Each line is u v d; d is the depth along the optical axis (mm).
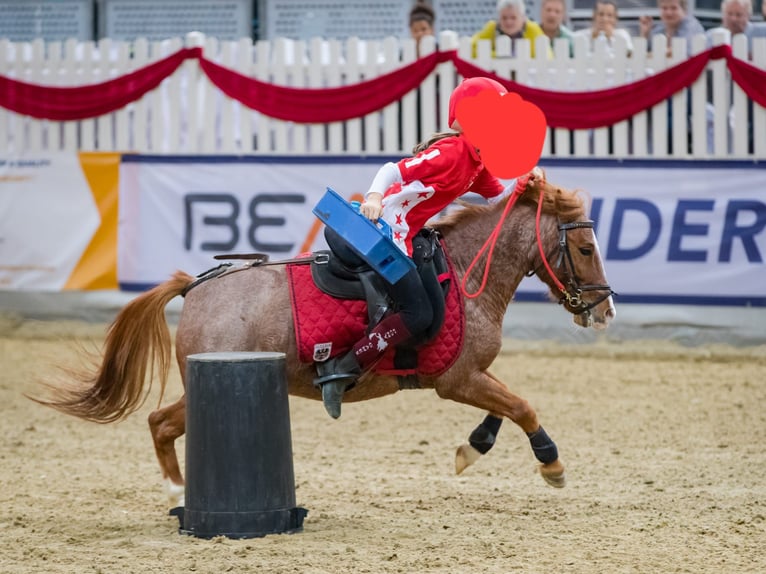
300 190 17156
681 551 8102
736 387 14805
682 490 10102
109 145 17781
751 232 16406
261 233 17312
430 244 8781
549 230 9070
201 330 8828
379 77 16828
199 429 8422
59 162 17859
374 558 7910
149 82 17500
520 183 9078
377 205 8297
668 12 17484
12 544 8414
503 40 16672
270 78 17344
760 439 12211
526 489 10234
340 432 12844
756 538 8453
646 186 16500
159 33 21344
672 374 15570
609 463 11219
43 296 18031
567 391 14648
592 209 16609
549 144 16734
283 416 8516
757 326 16516
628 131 16641
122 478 10773
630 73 16562
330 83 17203
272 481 8453
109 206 17734
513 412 8938
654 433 12508
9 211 18031
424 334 8617
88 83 17891
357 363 8523
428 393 15102
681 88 16328
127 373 9055
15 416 13508
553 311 17094
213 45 17484
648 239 16578
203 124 17500
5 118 18000
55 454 11789
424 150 8648
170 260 17609
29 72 18078
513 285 9102
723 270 16500
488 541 8359
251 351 8789
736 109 16359
